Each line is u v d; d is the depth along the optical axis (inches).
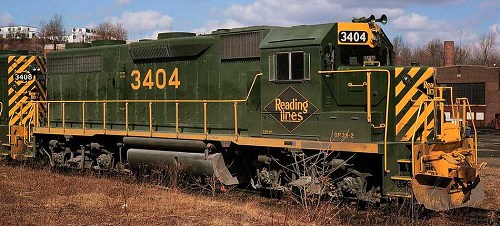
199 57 512.1
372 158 402.0
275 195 461.1
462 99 426.6
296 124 423.8
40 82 684.7
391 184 378.0
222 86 493.4
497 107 1862.7
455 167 385.4
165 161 513.0
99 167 584.1
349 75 408.5
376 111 396.8
